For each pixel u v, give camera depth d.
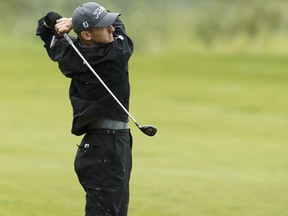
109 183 14.87
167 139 42.84
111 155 14.88
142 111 59.97
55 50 15.23
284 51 119.25
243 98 70.62
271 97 71.44
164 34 126.81
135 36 122.88
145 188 26.06
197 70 94.12
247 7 124.38
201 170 31.30
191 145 40.53
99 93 14.88
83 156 15.01
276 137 46.47
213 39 126.31
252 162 34.78
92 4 14.99
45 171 29.45
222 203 23.86
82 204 23.30
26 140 40.66
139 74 89.25
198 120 55.28
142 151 37.03
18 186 25.84
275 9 123.38
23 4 149.62
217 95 72.62
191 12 130.50
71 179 27.66
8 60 100.56
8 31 144.50
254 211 22.75
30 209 22.20
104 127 14.97
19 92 72.00
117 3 119.31
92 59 14.74
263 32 124.00
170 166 32.16
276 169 32.59
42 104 63.06
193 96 71.69
